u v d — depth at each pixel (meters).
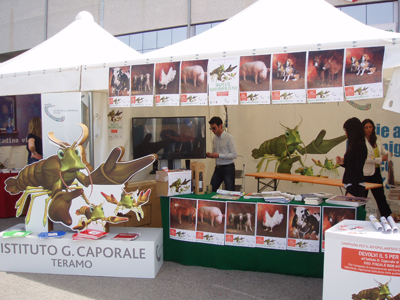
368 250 2.02
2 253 3.22
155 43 7.17
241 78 2.79
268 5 3.39
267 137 5.81
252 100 2.76
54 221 3.24
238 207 3.11
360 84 2.49
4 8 8.59
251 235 3.09
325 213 2.91
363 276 2.04
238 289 2.79
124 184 3.12
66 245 3.12
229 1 6.42
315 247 2.94
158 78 3.02
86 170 3.18
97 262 3.08
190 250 3.25
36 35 8.27
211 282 2.92
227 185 4.74
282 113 5.69
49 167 3.27
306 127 5.51
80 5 7.79
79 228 3.20
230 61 2.81
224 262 3.17
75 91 3.53
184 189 3.33
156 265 3.08
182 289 2.79
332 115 5.31
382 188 4.38
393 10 5.21
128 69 3.14
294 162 5.61
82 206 3.19
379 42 2.46
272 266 3.06
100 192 3.16
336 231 2.14
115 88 3.20
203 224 3.20
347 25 2.94
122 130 4.31
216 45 3.07
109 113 4.13
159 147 4.48
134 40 7.37
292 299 2.62
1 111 6.19
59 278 3.03
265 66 2.72
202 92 2.89
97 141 3.69
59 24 8.02
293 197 3.16
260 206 3.06
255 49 2.77
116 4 7.46
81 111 3.51
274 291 2.75
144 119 4.42
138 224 3.93
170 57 2.99
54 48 3.94
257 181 5.85
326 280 2.13
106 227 3.20
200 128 4.57
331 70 2.56
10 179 3.36
